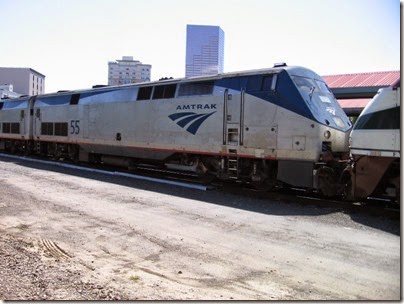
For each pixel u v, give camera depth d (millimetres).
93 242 7684
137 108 16750
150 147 16078
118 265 6484
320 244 7441
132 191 13016
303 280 5801
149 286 5539
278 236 7965
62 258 6750
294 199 11617
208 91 13930
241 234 8117
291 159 11672
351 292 5367
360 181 9867
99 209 10344
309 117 11383
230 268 6301
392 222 9047
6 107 28594
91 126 19469
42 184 14211
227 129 13250
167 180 15258
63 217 9539
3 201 11219
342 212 10039
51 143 23406
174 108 15094
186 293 5285
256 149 12445
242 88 12914
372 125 9641
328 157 11312
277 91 12000
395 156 9180
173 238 7875
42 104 24094
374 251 7035
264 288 5512
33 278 5562
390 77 22234
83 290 5215
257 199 11789
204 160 14422
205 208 10523
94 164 21219
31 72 106812
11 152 28328
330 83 23719
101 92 19125
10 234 8172
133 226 8734
